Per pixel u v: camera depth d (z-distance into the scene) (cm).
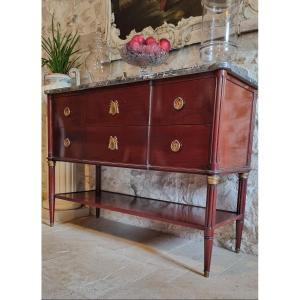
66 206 202
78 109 156
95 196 179
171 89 119
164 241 158
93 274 117
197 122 112
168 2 169
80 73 225
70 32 230
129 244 153
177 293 103
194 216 130
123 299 98
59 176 200
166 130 120
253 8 140
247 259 135
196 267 125
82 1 221
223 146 112
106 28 203
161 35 173
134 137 131
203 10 152
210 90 108
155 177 178
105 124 142
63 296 99
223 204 151
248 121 131
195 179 161
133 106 131
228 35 146
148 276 116
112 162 140
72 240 158
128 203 159
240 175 137
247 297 100
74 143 159
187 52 162
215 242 154
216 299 99
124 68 195
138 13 184
